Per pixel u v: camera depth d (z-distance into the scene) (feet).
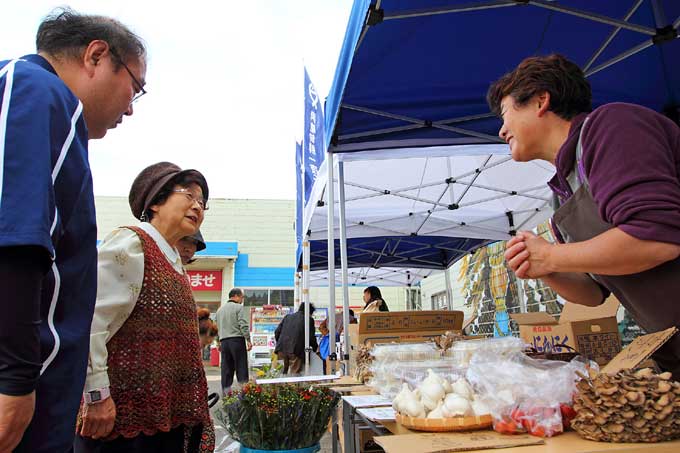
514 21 8.53
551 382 3.29
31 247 2.42
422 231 21.94
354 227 21.42
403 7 7.61
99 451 4.57
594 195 3.26
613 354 7.68
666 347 3.61
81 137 3.17
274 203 54.60
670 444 2.69
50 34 3.62
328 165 12.03
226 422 7.57
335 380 8.00
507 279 27.50
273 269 53.01
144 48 4.04
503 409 3.21
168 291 5.18
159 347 4.93
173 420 5.07
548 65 3.94
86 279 3.07
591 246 3.11
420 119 11.38
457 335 8.38
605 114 3.34
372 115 11.15
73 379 2.89
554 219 3.88
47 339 2.74
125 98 3.89
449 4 7.64
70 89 3.37
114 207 53.62
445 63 9.41
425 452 2.68
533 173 16.75
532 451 2.67
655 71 10.20
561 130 3.91
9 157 2.54
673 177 3.02
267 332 39.81
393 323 9.48
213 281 52.11
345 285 12.67
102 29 3.70
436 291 43.50
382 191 17.97
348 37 8.05
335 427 7.66
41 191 2.55
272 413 7.15
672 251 2.87
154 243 5.38
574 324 7.69
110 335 4.73
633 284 3.44
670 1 8.60
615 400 2.77
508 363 3.68
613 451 2.62
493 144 13.14
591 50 9.64
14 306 2.36
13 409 2.33
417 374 4.73
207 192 6.52
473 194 18.83
